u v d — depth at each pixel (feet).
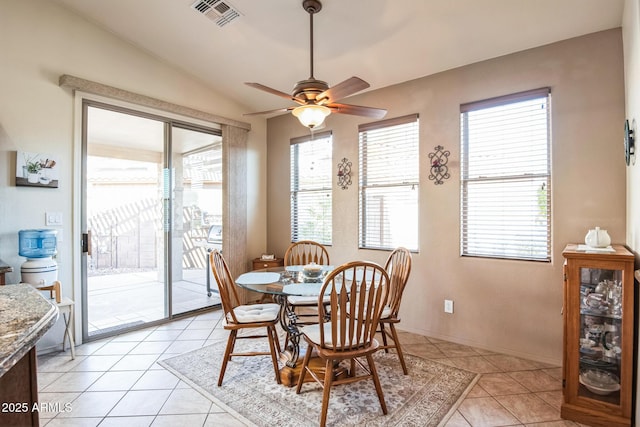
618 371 6.39
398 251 8.64
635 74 6.13
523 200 9.11
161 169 12.09
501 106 9.41
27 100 8.99
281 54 10.66
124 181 11.27
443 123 10.32
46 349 9.30
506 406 6.79
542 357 8.73
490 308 9.51
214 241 13.84
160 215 12.21
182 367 8.49
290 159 14.79
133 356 9.16
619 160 7.74
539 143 8.86
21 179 8.86
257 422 6.26
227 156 13.69
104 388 7.47
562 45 8.42
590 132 8.05
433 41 9.07
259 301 14.24
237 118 14.32
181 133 12.66
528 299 8.91
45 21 9.29
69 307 8.91
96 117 10.48
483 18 8.03
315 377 6.82
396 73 10.72
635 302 6.05
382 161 11.85
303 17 8.79
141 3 9.18
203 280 13.44
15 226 8.83
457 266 10.06
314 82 7.28
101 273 12.50
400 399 7.02
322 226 13.64
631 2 6.30
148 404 6.85
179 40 10.62
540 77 8.71
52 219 9.46
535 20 7.89
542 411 6.65
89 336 10.22
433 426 6.14
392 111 11.45
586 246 7.32
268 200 15.66
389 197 11.67
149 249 12.46
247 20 9.25
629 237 7.18
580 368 6.45
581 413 6.29
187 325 11.76
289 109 7.80
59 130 9.57
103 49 10.34
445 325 10.30
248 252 14.84
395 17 8.42
